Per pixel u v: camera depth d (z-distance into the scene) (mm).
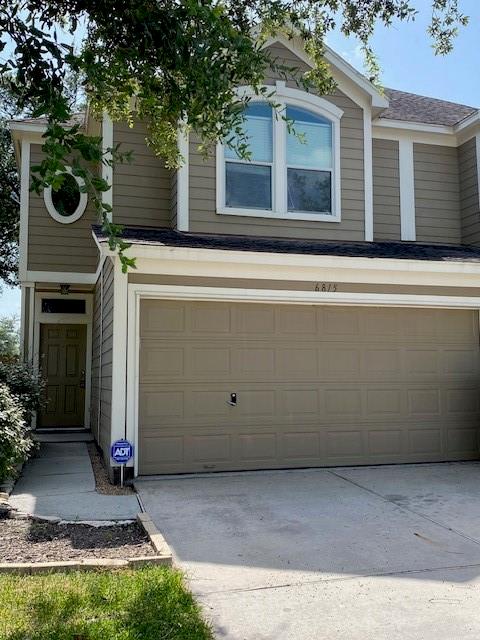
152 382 7562
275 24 6797
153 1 3916
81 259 11789
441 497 6453
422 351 8680
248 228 8867
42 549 4652
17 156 12805
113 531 5188
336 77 9430
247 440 7844
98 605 3510
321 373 8219
